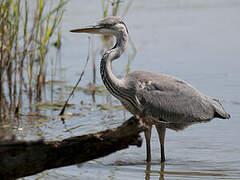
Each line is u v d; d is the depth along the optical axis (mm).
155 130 12391
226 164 9906
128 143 7223
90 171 9516
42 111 13398
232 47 18641
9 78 14914
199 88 14977
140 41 19359
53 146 7043
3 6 13812
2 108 13633
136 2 24344
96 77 16469
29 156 6746
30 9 18750
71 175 9250
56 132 11641
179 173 9453
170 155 10562
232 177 9180
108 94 15117
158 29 20609
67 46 19062
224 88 15000
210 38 19641
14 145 6539
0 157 6578
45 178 9055
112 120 12734
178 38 19672
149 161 10102
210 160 10148
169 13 22734
